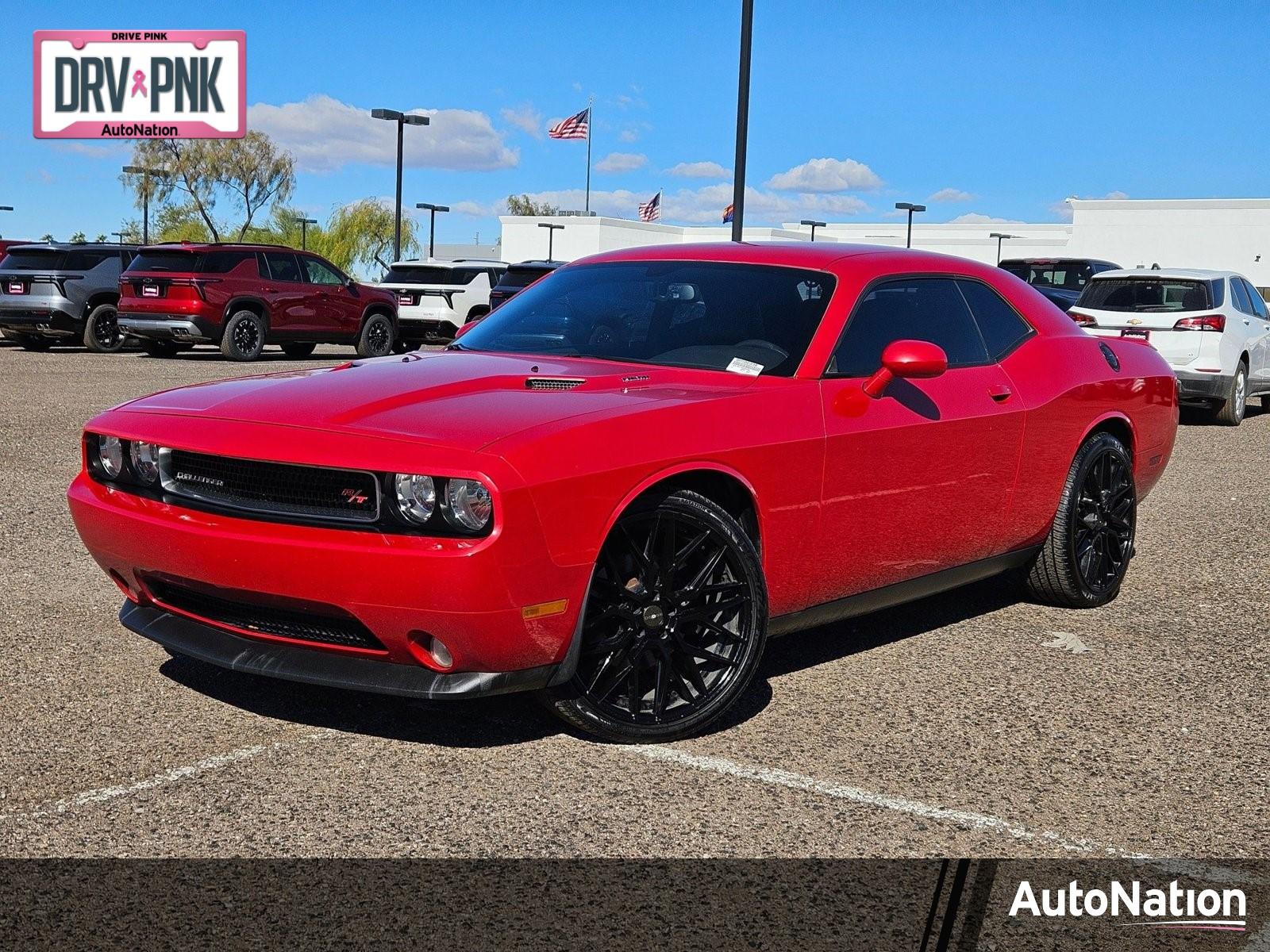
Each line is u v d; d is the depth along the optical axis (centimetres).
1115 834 300
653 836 291
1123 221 5991
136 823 291
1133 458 538
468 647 310
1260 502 795
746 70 1612
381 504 307
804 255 442
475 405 339
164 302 1733
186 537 328
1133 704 396
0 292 1917
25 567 537
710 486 369
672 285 437
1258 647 465
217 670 402
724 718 374
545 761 334
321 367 414
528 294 476
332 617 321
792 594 384
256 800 304
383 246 6538
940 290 457
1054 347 494
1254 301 1401
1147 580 573
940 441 420
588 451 321
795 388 382
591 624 334
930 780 329
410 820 296
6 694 375
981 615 503
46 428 1002
